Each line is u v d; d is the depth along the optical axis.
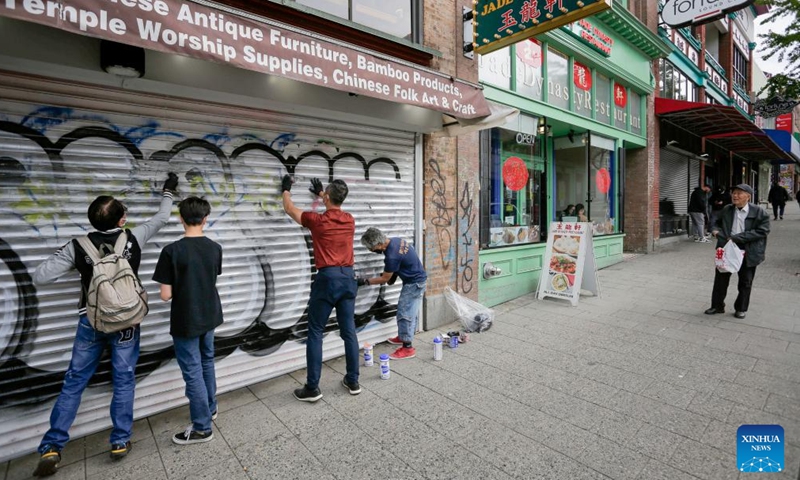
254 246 3.93
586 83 9.12
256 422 3.30
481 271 6.50
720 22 17.58
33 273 2.88
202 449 2.95
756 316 5.79
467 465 2.71
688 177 15.47
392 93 3.77
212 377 3.28
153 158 3.37
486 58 6.59
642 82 10.99
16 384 2.85
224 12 2.83
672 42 13.12
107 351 3.18
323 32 4.34
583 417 3.27
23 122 2.85
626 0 10.80
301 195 4.26
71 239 2.94
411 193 5.32
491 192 7.02
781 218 21.38
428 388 3.85
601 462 2.71
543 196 8.27
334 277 3.56
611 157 10.39
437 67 5.48
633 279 8.50
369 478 2.61
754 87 24.11
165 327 3.44
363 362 4.50
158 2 2.54
